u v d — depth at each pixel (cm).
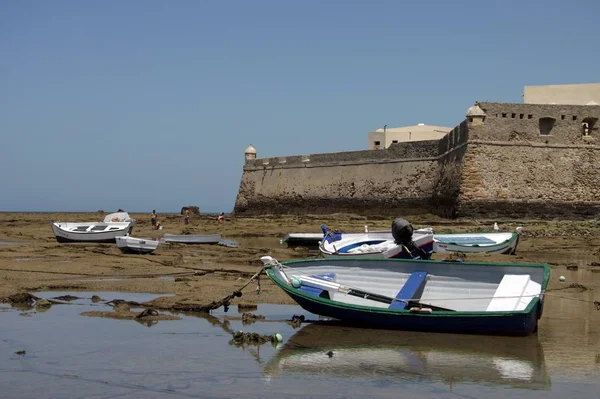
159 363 1084
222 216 6147
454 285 1427
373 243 2459
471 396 928
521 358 1130
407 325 1314
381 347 1202
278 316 1476
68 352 1152
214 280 2003
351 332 1320
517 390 955
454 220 4609
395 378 1012
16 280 1966
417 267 1457
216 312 1526
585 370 1061
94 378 1001
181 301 1609
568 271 2347
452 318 1272
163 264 2434
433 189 5378
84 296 1714
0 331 1309
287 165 6981
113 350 1170
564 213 4647
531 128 4700
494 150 4647
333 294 1483
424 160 5597
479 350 1185
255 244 3722
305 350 1181
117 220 4256
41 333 1295
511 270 1385
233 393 936
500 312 1234
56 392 932
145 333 1303
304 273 1531
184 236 3559
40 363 1081
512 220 4516
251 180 7456
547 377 1020
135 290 1800
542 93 5588
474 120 4641
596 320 1457
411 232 1742
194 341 1244
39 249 3042
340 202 6325
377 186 5988
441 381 1000
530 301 1284
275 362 1098
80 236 3522
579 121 4725
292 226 5156
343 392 944
